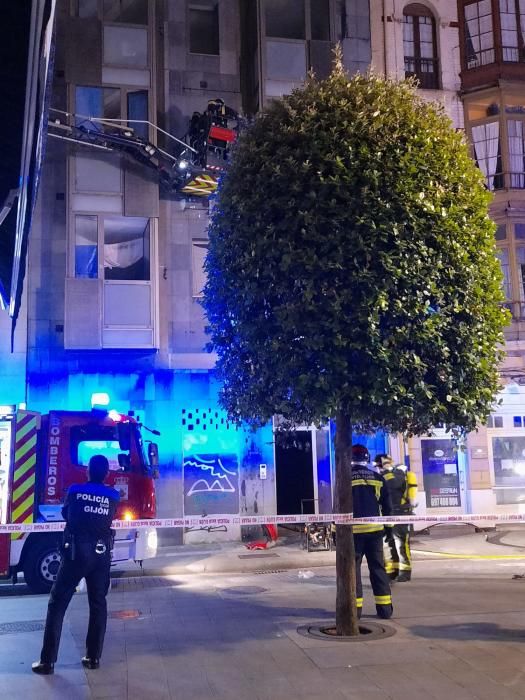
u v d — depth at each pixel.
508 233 18.61
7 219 6.68
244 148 7.27
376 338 6.32
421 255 6.65
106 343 15.89
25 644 6.99
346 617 7.14
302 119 7.00
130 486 11.11
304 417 6.97
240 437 16.64
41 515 10.70
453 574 11.71
